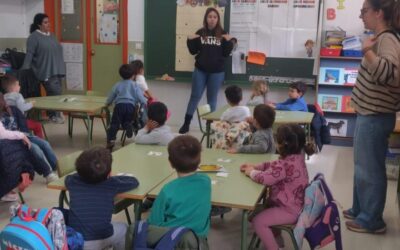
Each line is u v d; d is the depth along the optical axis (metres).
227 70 6.50
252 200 2.28
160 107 3.37
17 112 4.09
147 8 6.68
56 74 6.40
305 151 2.71
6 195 3.71
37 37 6.19
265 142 3.19
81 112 5.01
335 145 6.08
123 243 2.31
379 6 2.87
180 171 2.20
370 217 3.30
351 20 6.00
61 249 1.92
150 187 2.42
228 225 3.38
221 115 4.39
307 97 6.32
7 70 6.32
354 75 5.88
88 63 7.21
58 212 1.97
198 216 2.12
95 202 2.20
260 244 3.01
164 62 6.76
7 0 6.80
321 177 2.61
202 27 6.41
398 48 2.82
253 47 6.37
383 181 3.23
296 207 2.56
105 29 7.03
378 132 3.07
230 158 3.05
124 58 7.00
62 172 2.74
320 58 5.93
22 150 3.50
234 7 6.33
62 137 6.00
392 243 3.18
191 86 6.67
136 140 3.37
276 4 6.20
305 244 3.05
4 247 1.89
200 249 1.92
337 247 2.55
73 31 7.18
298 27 6.19
